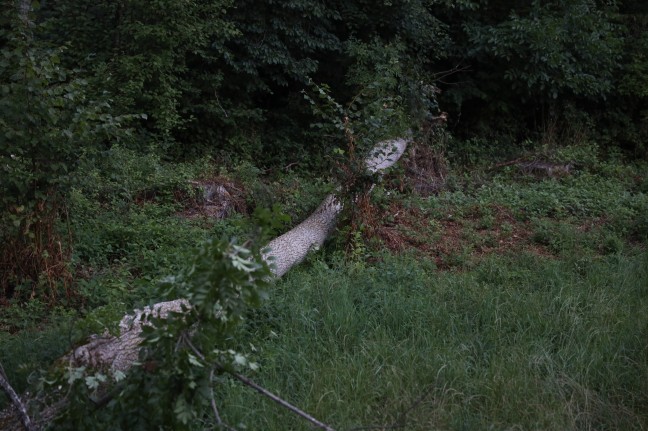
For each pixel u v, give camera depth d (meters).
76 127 6.24
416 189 10.66
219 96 12.82
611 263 8.02
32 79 6.06
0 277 6.62
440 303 6.50
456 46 14.16
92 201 8.60
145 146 10.96
